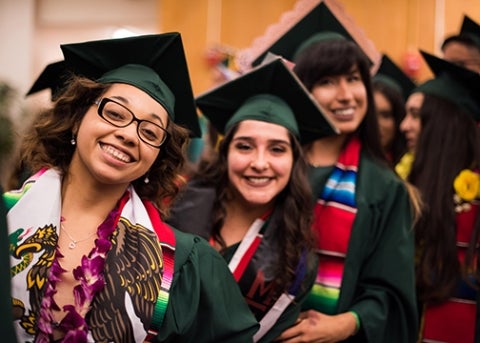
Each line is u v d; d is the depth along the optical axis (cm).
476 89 298
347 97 262
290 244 223
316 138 253
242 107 238
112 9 628
